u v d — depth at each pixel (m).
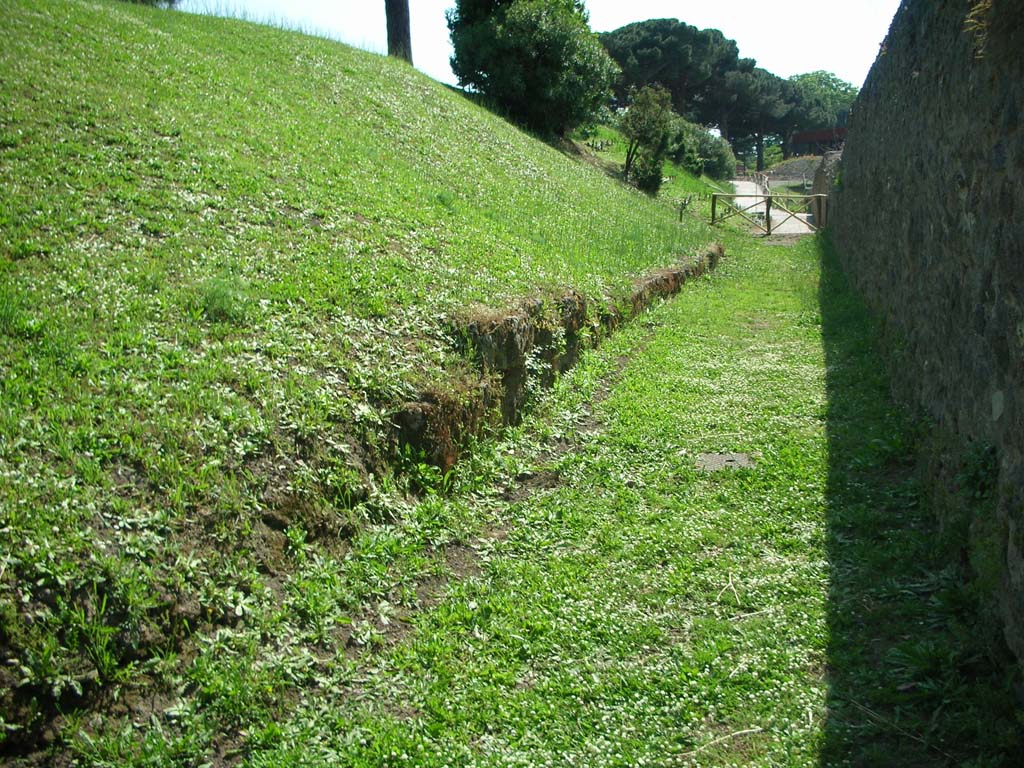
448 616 4.95
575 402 8.78
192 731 3.76
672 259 16.06
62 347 5.58
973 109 5.53
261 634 4.40
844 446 7.25
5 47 11.26
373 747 3.82
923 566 5.11
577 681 4.35
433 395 6.68
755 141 88.19
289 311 7.13
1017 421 4.11
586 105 28.44
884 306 10.41
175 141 10.27
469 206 13.20
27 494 4.27
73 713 3.63
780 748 3.74
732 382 9.70
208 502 4.80
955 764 3.53
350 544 5.39
